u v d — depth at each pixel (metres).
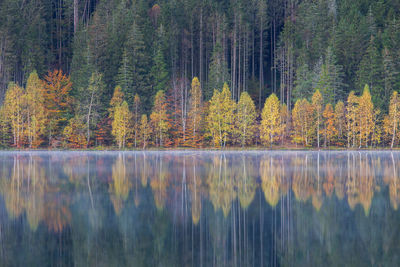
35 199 25.00
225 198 25.31
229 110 86.56
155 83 95.94
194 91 88.06
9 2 101.06
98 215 20.73
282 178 34.72
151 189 28.78
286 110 89.00
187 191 27.95
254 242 16.31
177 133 87.44
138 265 13.73
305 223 19.16
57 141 82.75
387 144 88.06
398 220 19.69
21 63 99.44
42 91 83.69
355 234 17.47
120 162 51.62
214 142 85.88
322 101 85.69
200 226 18.66
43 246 15.76
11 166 45.50
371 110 83.81
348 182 32.25
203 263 13.96
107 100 89.94
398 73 92.88
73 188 29.28
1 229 18.09
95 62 94.38
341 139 85.69
